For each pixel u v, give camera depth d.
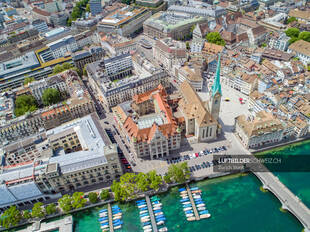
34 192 178.62
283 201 166.00
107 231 165.75
